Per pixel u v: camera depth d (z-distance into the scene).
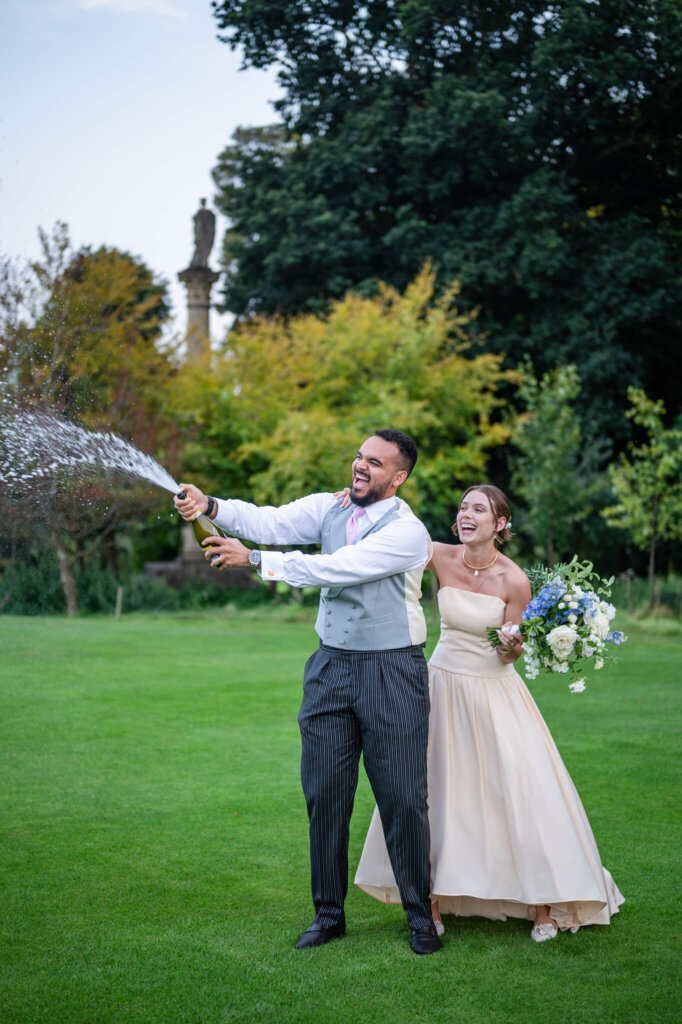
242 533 3.52
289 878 3.88
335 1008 2.79
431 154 18.70
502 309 19.97
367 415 15.98
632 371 18.94
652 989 2.92
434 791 3.48
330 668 3.33
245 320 22.66
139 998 2.85
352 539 3.40
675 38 17.73
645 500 15.23
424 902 3.27
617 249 18.83
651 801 4.92
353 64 20.80
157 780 5.30
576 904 3.36
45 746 6.05
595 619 3.40
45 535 7.31
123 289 14.59
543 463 16.09
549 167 19.20
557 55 17.97
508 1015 2.75
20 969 3.04
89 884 3.79
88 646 10.63
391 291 17.83
